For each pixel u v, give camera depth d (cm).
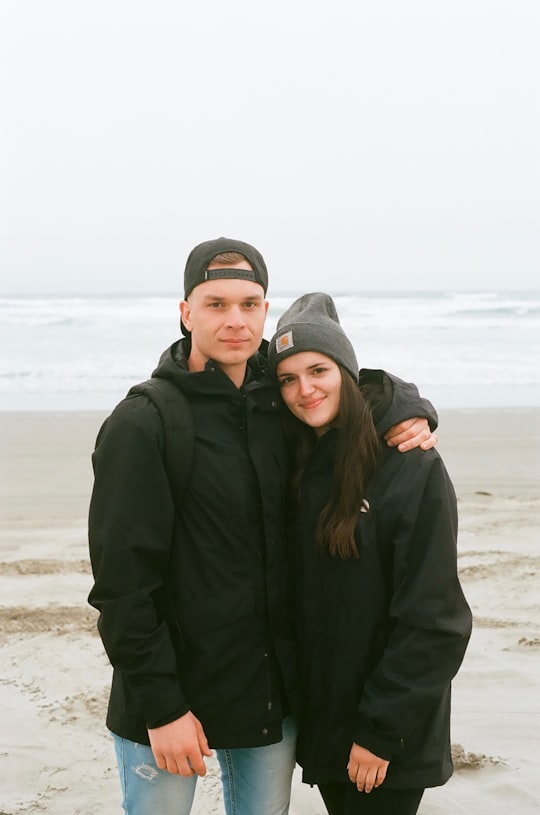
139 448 197
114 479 197
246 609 208
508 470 807
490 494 714
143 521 197
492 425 1052
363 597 212
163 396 204
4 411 1162
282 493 219
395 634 207
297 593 220
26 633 435
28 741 338
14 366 1698
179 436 201
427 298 4062
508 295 4188
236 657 209
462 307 3148
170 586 208
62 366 1702
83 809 295
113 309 2872
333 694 216
